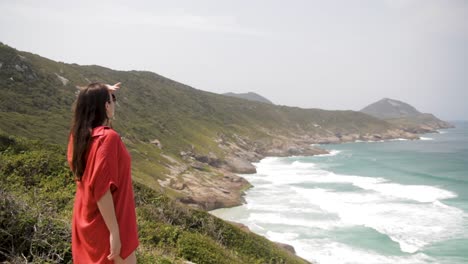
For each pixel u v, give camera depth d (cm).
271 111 17362
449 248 2986
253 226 3809
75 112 283
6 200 578
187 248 1111
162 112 10131
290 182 6500
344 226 3669
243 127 12938
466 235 3275
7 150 1436
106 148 265
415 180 6506
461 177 6756
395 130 19275
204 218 1822
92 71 10325
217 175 6575
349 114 19988
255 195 5428
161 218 1505
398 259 2806
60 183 1230
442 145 14888
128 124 7731
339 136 17362
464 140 17712
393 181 6419
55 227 584
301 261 2172
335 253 2962
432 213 4050
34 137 4309
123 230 275
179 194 4731
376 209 4281
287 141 12731
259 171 8112
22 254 491
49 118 5328
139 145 6688
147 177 5134
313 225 3738
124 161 280
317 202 4766
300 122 17325
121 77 11294
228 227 1905
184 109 11669
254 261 1694
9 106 5203
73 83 7425
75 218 287
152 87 12019
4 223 539
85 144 270
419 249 2986
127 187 282
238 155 9612
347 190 5575
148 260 697
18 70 6262
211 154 8250
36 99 5838
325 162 9612
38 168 1288
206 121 11456
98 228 273
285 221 3928
